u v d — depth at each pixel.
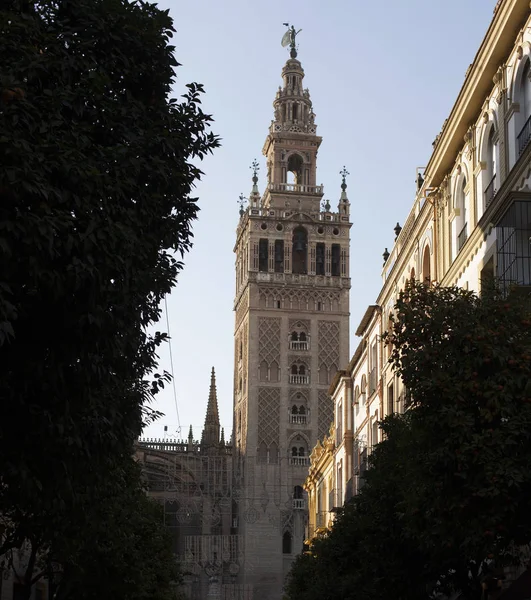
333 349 153.62
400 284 66.06
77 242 21.53
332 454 100.06
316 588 53.53
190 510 130.75
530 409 24.80
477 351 26.11
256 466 146.75
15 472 22.81
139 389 29.00
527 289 35.09
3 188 20.12
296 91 165.62
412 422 28.41
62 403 23.17
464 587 32.09
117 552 46.03
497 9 40.59
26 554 61.72
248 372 151.00
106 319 22.75
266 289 154.12
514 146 40.91
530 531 24.91
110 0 25.58
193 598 130.75
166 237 26.81
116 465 33.81
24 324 22.47
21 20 22.75
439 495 25.66
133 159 23.98
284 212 156.88
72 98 23.17
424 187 56.38
